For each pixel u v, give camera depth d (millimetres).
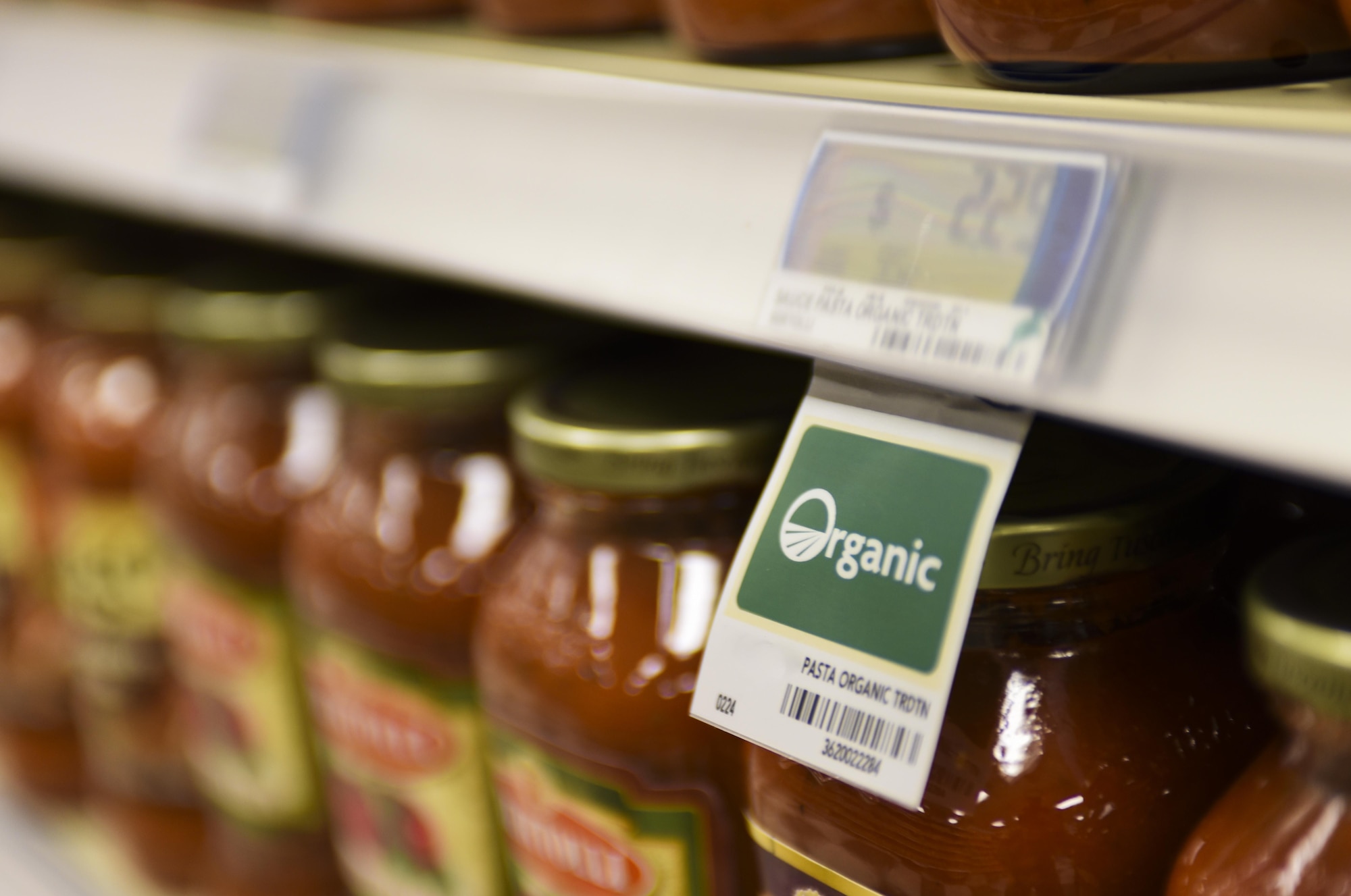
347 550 834
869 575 453
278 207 710
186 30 818
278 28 806
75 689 1407
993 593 509
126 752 1237
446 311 956
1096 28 426
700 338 857
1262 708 536
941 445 448
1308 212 342
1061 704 503
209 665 1044
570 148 565
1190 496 518
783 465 493
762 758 558
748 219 491
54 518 1371
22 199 1630
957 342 414
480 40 726
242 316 1020
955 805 494
